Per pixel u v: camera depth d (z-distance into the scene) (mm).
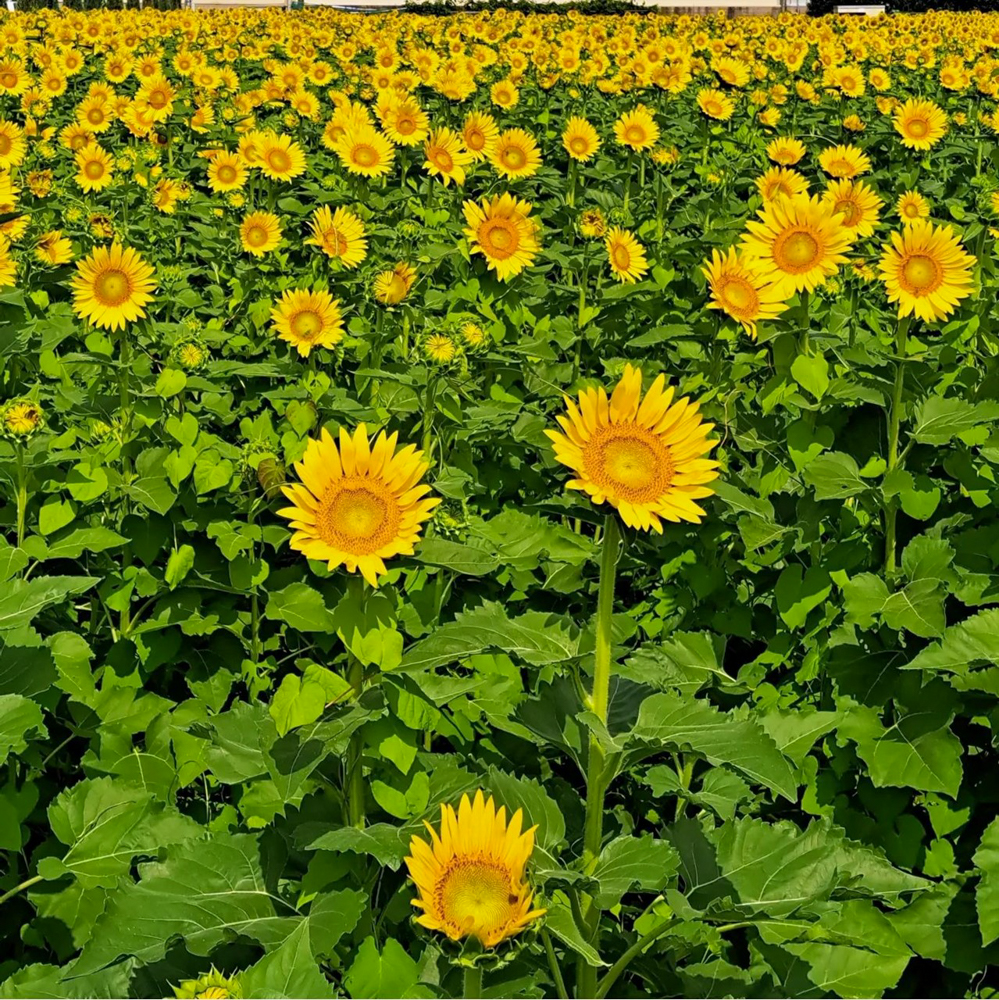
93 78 14914
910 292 4062
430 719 2639
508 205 5992
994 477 3902
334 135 8945
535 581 4031
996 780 3332
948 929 2922
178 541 3939
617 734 2533
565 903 2445
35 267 6625
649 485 2348
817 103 13680
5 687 3012
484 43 18609
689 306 6359
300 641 4023
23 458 3693
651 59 15609
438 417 4652
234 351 6086
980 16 29734
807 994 2721
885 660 3445
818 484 3684
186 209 8570
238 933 2439
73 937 2799
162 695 3967
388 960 2379
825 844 2629
